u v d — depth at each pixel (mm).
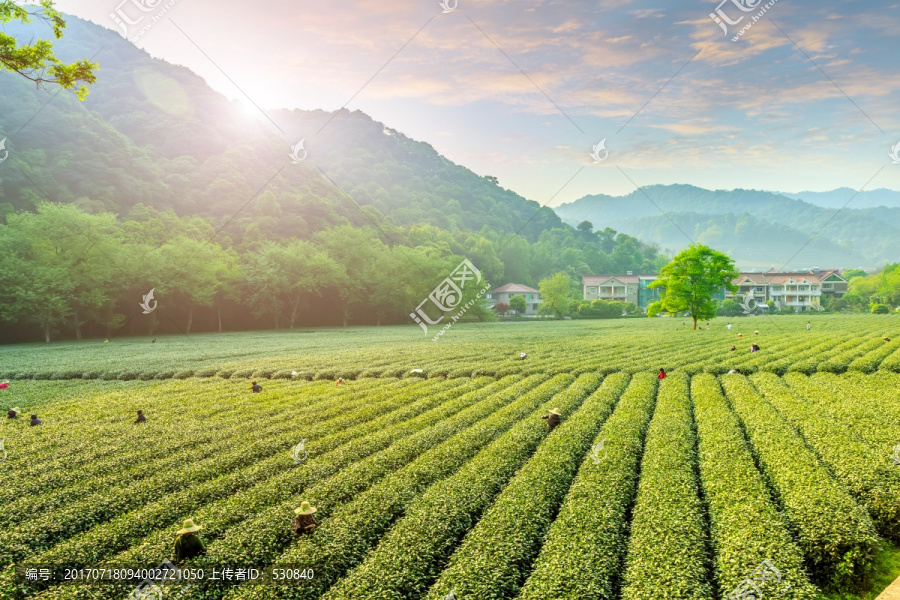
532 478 15352
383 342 63500
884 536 13430
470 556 11336
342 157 175750
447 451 18234
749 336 57500
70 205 75688
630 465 16359
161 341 69000
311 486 15891
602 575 10516
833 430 19219
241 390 32812
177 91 137125
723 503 13531
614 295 148750
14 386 35375
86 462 18578
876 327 64625
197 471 17109
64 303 68250
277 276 92875
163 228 90688
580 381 31391
